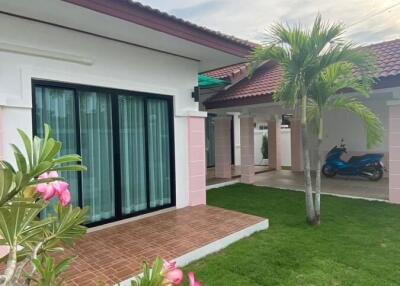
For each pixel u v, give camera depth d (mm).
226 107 9953
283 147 15742
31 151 1486
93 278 3508
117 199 5504
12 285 1596
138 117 5863
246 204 7586
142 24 4523
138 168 5891
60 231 1868
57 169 1621
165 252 4215
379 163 10336
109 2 4070
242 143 10711
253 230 5371
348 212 6691
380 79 6789
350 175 10938
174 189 6488
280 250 4598
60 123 4801
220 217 5875
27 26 4305
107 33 4934
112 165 5465
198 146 6898
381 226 5691
